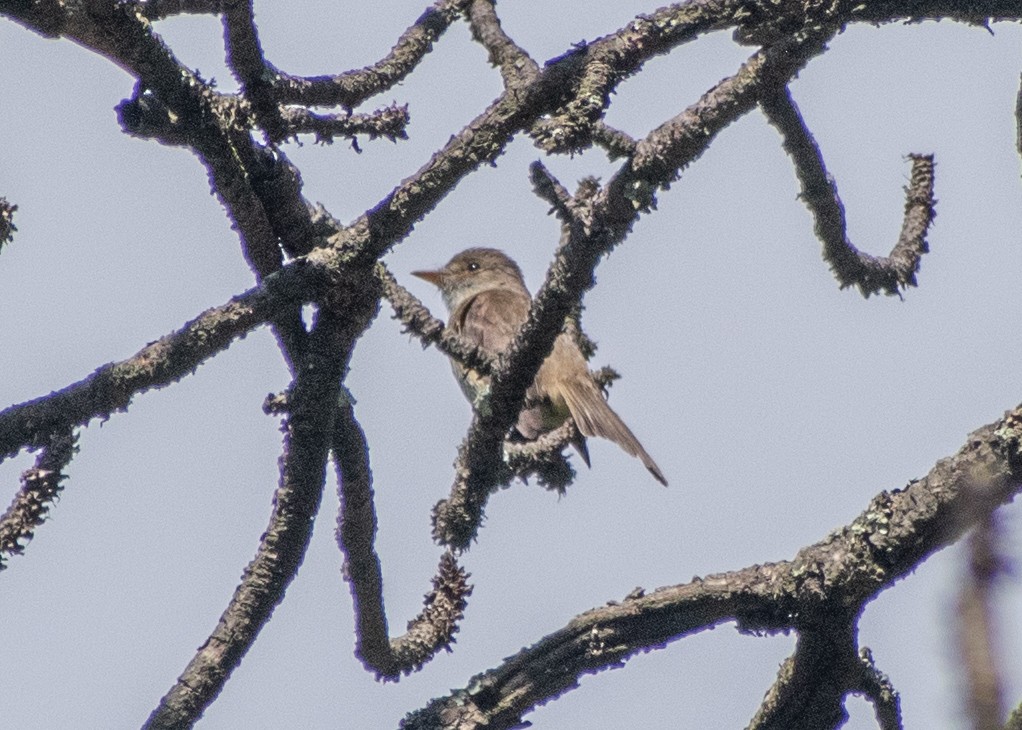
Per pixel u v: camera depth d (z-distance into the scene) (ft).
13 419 19.16
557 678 22.52
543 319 21.18
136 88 20.65
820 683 22.82
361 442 22.02
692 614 22.70
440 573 23.52
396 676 23.22
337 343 21.40
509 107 20.93
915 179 28.78
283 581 21.42
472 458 22.76
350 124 23.13
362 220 21.21
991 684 4.93
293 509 21.38
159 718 20.67
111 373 19.47
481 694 22.30
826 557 22.41
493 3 25.36
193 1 21.80
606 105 20.24
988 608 5.01
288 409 21.39
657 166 19.70
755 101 20.12
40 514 19.11
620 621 22.62
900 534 21.91
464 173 21.12
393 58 24.08
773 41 20.29
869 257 28.07
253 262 22.47
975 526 5.13
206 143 21.06
